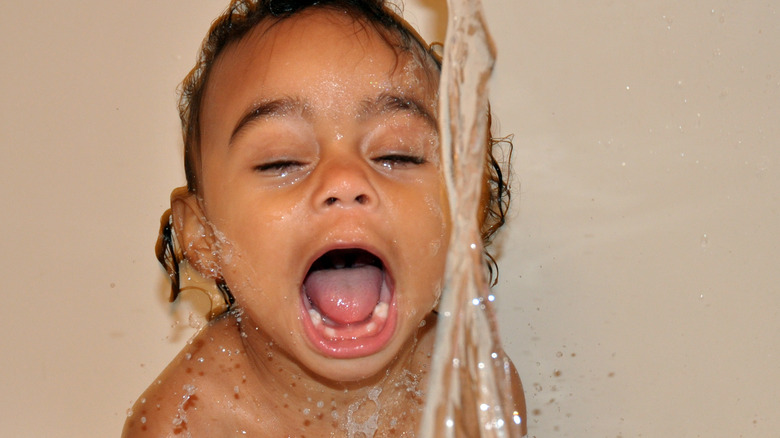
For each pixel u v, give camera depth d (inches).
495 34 44.4
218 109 34.5
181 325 43.2
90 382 42.6
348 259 34.6
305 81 32.5
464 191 29.4
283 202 31.8
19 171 43.6
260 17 35.0
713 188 42.0
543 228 43.1
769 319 40.7
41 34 43.9
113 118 44.0
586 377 41.8
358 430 36.6
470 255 29.3
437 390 28.9
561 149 43.4
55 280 43.2
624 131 43.2
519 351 42.3
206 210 35.4
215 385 36.7
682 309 41.6
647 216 42.6
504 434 28.8
